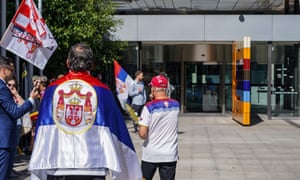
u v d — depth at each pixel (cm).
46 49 874
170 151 590
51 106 378
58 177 369
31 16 851
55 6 1341
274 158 1047
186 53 2023
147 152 591
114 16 1784
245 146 1216
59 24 1353
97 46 1465
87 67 390
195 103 2061
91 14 1384
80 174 367
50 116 376
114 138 379
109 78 1905
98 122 375
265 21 1861
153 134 589
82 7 1397
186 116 2008
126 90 1414
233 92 1858
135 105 1412
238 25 1869
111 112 383
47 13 1339
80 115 374
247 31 1867
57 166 367
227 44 1998
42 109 381
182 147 1202
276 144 1249
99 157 370
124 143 390
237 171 911
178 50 2020
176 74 2033
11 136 578
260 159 1035
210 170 920
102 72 1855
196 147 1202
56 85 383
